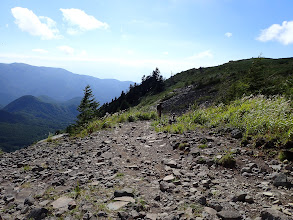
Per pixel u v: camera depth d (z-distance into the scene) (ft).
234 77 147.33
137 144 32.63
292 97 40.75
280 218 10.46
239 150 22.80
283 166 18.28
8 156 34.53
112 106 367.04
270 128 25.84
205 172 18.63
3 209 14.24
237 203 13.00
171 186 15.70
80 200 14.42
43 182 19.52
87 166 23.43
